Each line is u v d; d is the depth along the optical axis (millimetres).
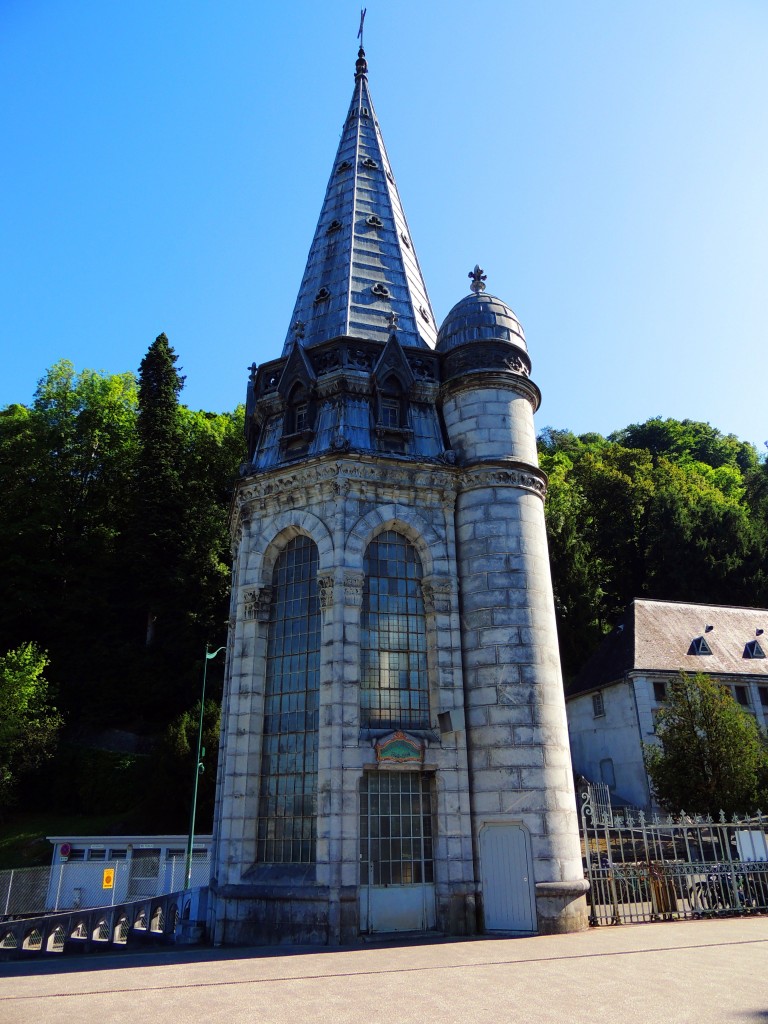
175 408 66000
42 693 45406
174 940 20297
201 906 20984
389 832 19297
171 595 54188
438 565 22406
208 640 53000
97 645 52219
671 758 28141
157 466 59750
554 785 20047
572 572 55938
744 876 20547
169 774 40781
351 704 19688
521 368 25734
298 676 21188
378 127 35844
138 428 62938
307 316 28547
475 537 22828
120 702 50688
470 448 24078
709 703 28328
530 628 21703
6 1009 10578
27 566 54375
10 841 41250
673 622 48594
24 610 52375
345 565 21141
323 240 30984
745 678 44719
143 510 57188
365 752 19375
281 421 25203
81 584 55969
